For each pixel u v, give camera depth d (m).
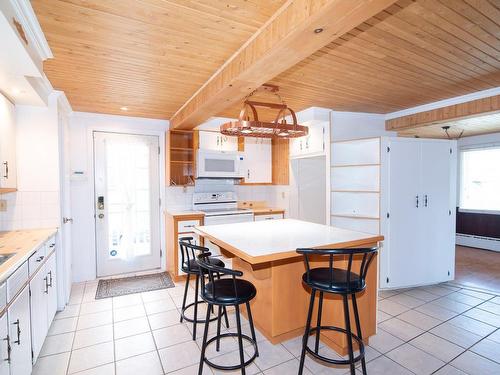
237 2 1.51
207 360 1.91
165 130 4.23
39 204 2.79
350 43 2.09
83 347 2.27
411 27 1.88
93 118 3.81
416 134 5.46
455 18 1.79
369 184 3.68
